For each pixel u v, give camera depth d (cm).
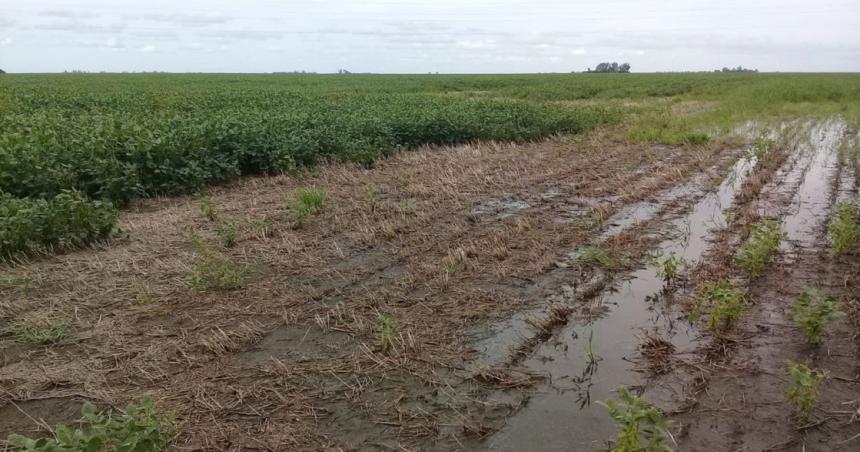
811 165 1210
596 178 1090
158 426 338
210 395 412
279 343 484
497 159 1272
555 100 3173
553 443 361
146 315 530
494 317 527
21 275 609
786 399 402
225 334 486
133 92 2820
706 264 637
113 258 668
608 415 388
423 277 611
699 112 2284
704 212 867
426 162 1241
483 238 739
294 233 760
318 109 1880
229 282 587
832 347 468
